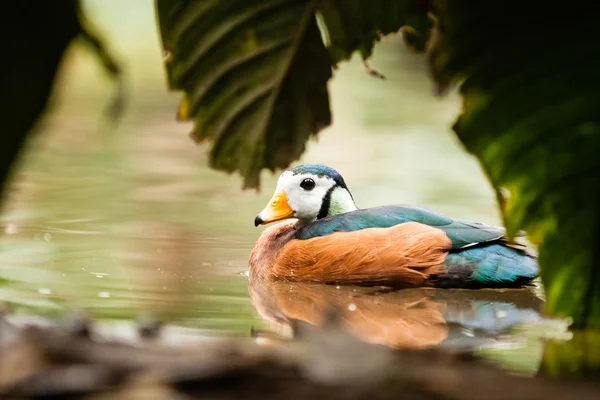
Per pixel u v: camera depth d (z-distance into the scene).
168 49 9.74
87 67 45.34
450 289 15.09
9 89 5.30
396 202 22.55
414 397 6.46
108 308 12.31
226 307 12.97
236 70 10.00
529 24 7.79
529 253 15.32
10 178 5.51
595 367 9.48
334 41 9.92
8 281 13.85
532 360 9.91
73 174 25.94
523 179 7.92
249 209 22.03
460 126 8.02
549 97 7.80
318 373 6.72
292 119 10.37
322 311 13.08
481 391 6.66
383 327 12.11
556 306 7.95
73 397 6.26
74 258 15.90
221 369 6.53
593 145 7.79
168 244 17.61
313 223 16.45
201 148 31.41
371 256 15.23
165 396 6.24
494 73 7.89
